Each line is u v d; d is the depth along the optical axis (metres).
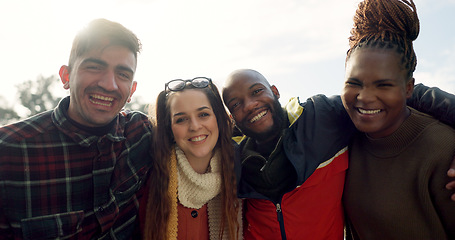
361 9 0.64
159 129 0.77
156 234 0.73
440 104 0.60
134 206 0.76
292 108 0.77
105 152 0.70
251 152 0.75
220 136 0.79
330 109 0.76
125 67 0.68
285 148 0.72
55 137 0.67
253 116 0.74
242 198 0.79
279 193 0.74
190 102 0.73
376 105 0.60
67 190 0.67
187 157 0.77
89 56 0.65
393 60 0.58
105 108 0.67
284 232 0.73
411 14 0.59
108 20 0.68
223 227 0.76
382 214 0.64
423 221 0.60
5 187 0.62
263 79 0.78
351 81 0.62
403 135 0.62
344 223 0.79
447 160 0.56
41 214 0.64
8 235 0.64
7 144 0.63
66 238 0.66
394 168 0.63
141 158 0.75
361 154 0.70
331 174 0.73
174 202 0.75
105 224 0.68
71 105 0.68
